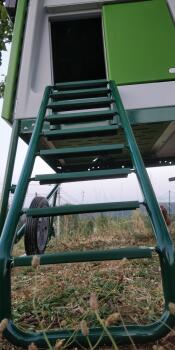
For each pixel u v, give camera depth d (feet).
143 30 15.64
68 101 13.44
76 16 16.53
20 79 14.90
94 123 14.46
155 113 14.66
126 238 22.67
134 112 14.67
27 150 10.61
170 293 6.92
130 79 14.96
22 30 15.60
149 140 19.92
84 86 14.46
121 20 15.85
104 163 24.21
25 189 9.05
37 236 17.26
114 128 11.93
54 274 12.70
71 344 6.63
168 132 17.93
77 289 10.27
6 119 14.80
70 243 22.13
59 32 19.10
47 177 9.75
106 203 8.55
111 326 7.00
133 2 16.07
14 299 9.96
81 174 9.78
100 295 9.64
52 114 13.51
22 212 8.51
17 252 19.45
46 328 7.80
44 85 15.35
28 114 14.53
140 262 13.62
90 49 19.85
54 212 8.53
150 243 19.54
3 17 19.94
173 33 15.55
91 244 20.99
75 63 20.13
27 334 6.79
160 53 15.26
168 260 7.11
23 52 15.25
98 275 11.90
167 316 6.72
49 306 9.12
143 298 9.37
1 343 7.45
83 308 8.75
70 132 11.98
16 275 13.11
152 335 6.64
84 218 29.04
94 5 16.33
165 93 14.79
